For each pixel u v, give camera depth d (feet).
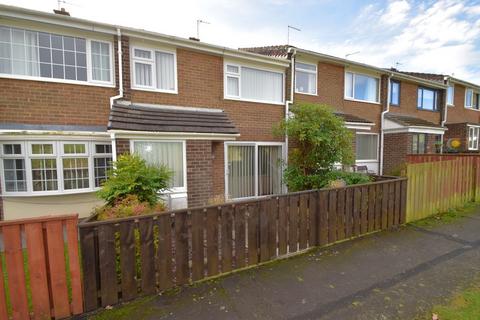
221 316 9.48
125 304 10.24
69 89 21.57
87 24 21.49
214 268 12.19
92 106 22.48
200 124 24.21
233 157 30.32
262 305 10.12
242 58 29.73
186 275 11.57
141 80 24.99
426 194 21.49
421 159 37.09
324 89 37.14
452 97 58.39
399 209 19.60
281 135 30.40
